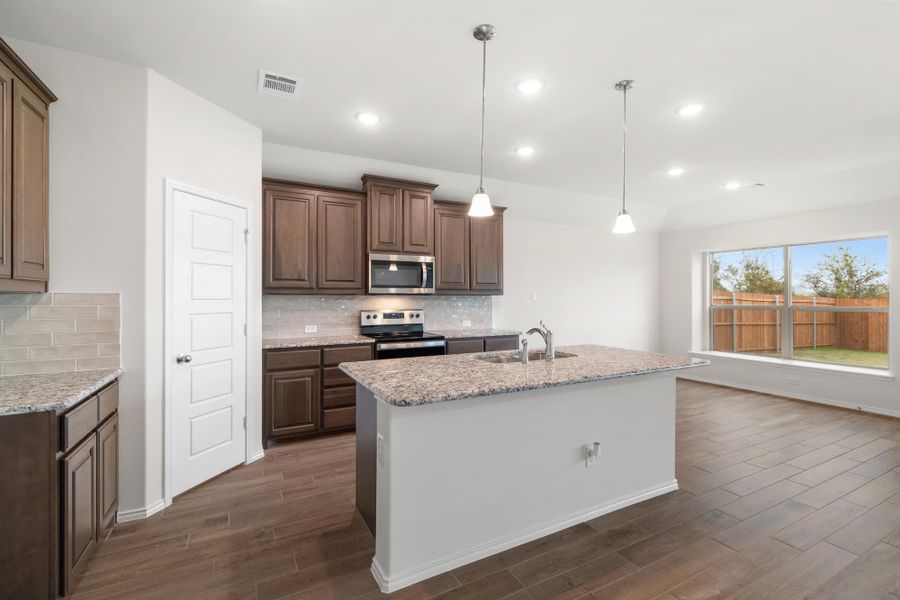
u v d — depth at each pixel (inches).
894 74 94.3
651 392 101.1
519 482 82.6
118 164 88.2
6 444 60.2
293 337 157.8
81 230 84.8
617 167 163.0
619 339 240.7
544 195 200.5
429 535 73.3
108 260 87.1
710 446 133.8
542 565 75.9
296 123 122.9
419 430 72.1
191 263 102.4
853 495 101.0
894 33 79.5
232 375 115.6
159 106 94.2
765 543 81.8
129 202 89.0
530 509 83.9
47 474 61.4
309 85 101.0
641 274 248.4
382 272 158.7
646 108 112.6
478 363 95.4
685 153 146.7
